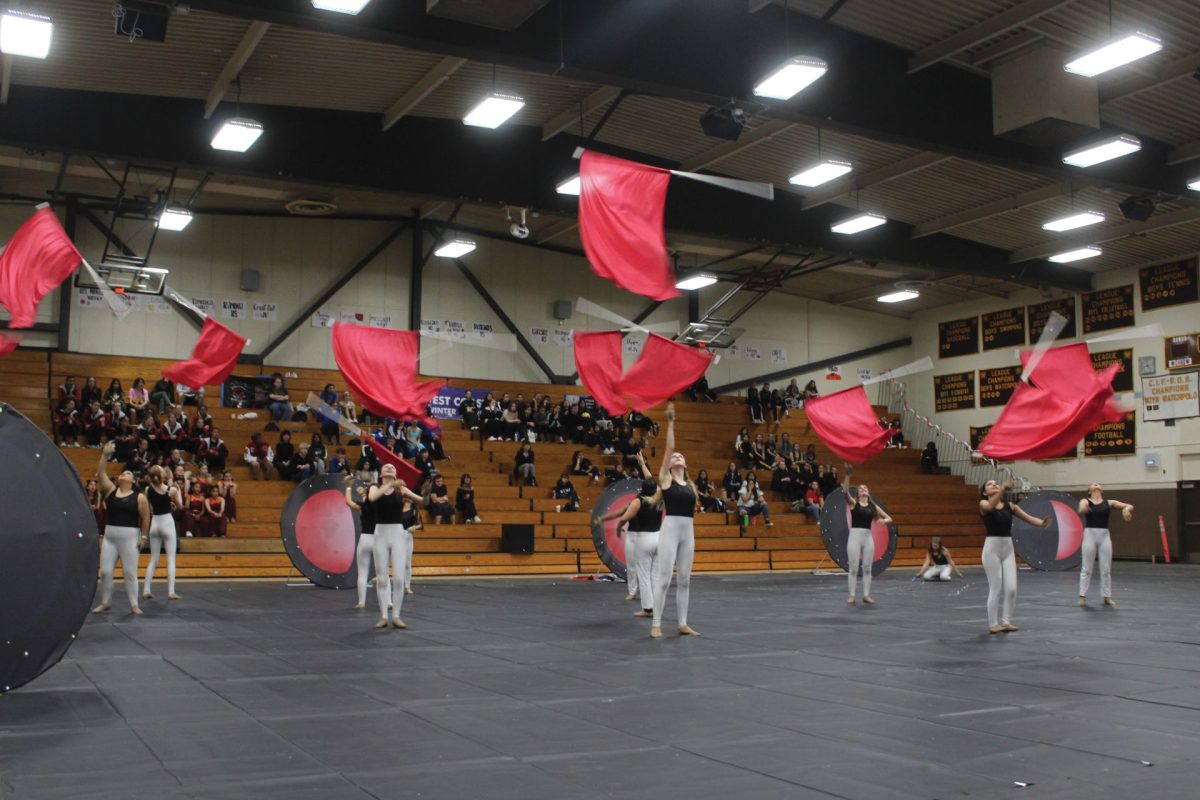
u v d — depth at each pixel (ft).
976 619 43.62
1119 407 45.98
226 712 21.75
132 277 73.82
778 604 51.21
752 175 78.13
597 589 61.26
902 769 17.07
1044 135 60.13
